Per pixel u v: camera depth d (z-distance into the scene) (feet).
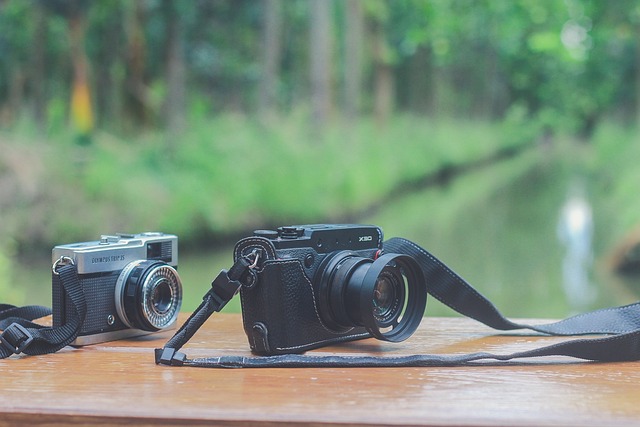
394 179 66.74
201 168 41.73
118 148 44.68
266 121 54.13
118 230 36.58
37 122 48.14
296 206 44.91
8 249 32.40
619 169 67.92
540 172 104.58
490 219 51.96
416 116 98.94
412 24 89.51
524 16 123.34
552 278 29.66
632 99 107.86
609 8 89.92
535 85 151.94
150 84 56.34
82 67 51.08
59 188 36.29
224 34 65.82
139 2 52.95
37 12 50.96
